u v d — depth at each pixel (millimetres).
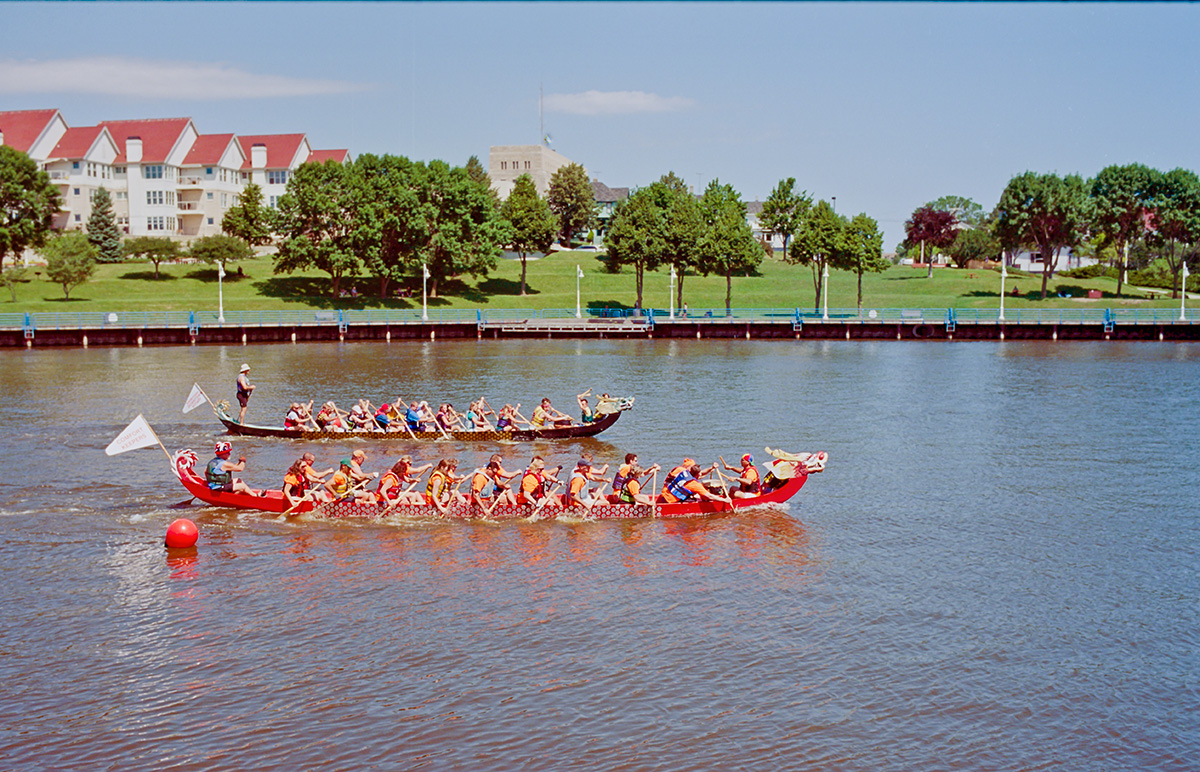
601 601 21141
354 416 40094
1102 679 17844
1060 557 24500
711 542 25422
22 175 110188
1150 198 119062
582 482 27203
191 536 24391
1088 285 130625
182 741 15430
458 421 40062
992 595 21828
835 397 51594
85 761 14867
